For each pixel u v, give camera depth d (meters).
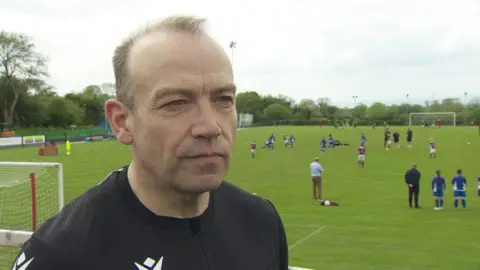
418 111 125.31
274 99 131.38
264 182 25.17
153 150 1.33
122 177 1.61
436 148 46.56
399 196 20.28
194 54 1.32
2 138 51.06
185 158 1.30
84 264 1.38
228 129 1.38
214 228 1.64
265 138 65.00
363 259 10.90
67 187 22.30
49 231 1.46
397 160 36.62
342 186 23.47
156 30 1.39
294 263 10.62
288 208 17.67
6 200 10.55
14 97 71.44
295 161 36.53
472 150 43.66
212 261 1.56
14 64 68.94
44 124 76.50
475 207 17.64
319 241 12.60
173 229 1.52
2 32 68.12
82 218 1.48
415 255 11.16
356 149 47.59
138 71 1.34
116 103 1.46
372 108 121.75
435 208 17.36
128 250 1.45
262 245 1.79
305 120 121.69
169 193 1.49
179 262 1.48
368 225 14.59
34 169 11.32
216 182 1.34
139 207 1.52
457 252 11.44
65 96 88.19
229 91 1.38
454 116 104.88
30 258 1.37
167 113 1.30
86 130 76.19
